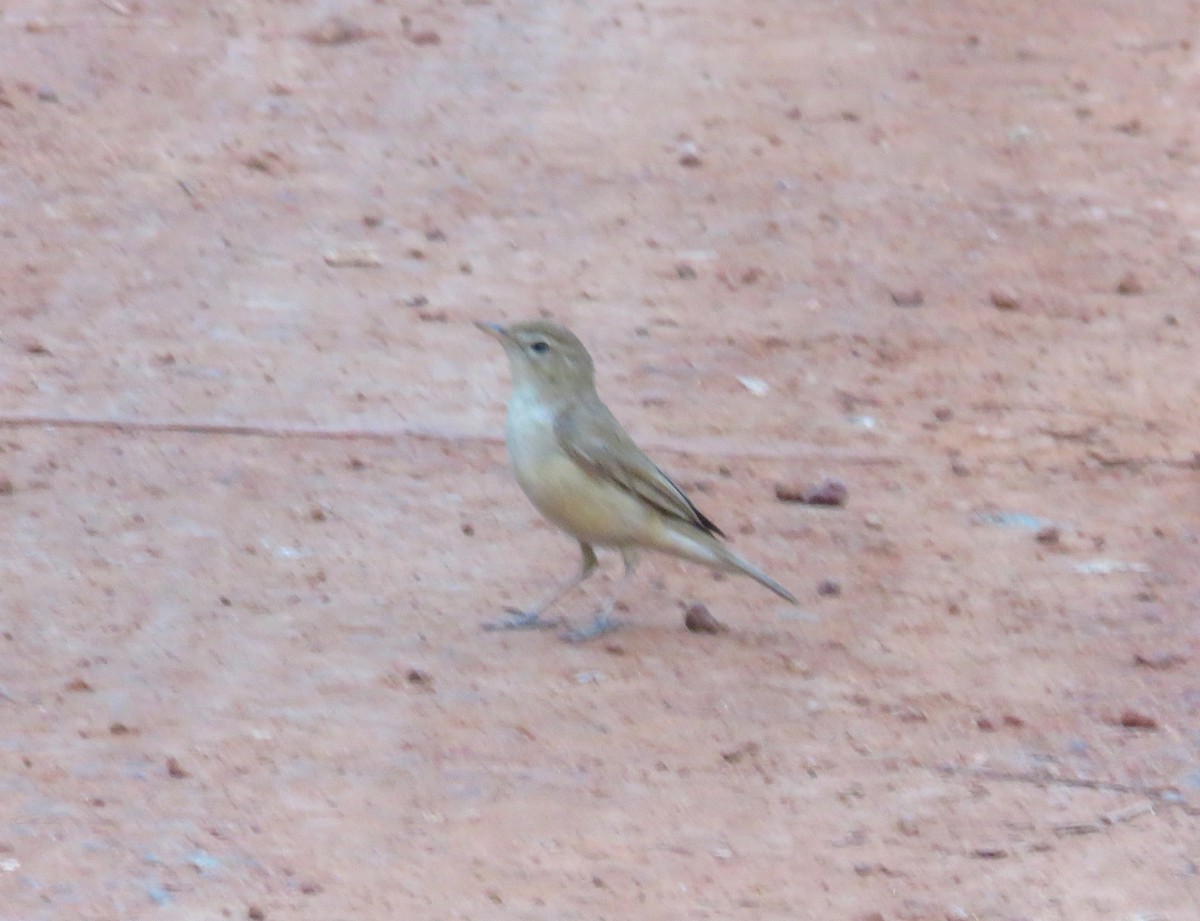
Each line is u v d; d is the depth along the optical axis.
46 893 9.30
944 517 14.73
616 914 9.34
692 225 20.55
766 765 10.92
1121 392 17.27
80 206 19.97
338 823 10.08
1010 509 14.94
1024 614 13.12
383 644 12.23
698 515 12.48
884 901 9.55
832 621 12.91
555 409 12.27
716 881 9.69
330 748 10.86
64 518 13.79
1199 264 20.31
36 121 22.02
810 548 14.09
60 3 25.78
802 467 15.52
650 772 10.77
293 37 25.16
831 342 18.03
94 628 12.20
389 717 11.27
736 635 12.67
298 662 11.89
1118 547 14.33
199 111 22.69
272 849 9.80
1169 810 10.59
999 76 25.69
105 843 9.77
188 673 11.68
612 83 24.42
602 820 10.24
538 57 25.12
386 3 26.66
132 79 23.45
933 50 26.52
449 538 13.88
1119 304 19.23
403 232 19.91
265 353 16.97
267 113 22.75
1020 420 16.62
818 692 11.85
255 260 18.98
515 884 9.57
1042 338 18.36
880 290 19.27
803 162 22.42
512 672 11.94
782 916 9.38
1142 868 9.98
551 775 10.70
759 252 20.00
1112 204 21.86
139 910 9.20
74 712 11.14
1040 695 11.91
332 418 15.78
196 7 25.94
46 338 16.97
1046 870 9.93
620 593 12.66
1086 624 12.99
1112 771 10.99
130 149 21.48
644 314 18.38
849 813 10.45
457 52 25.08
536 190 21.20
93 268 18.55
